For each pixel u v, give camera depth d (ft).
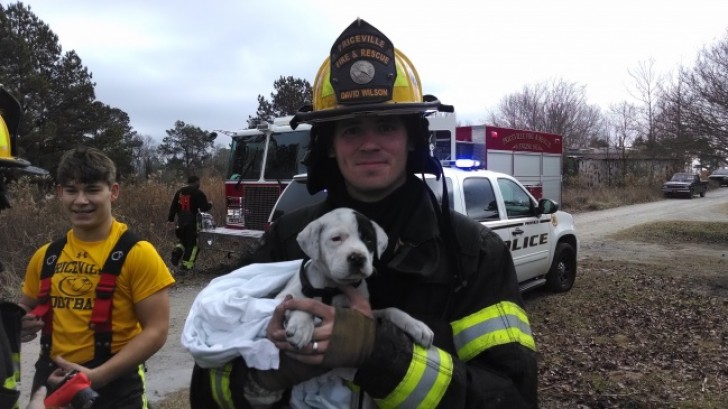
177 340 19.77
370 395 4.63
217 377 4.99
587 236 54.13
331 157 6.02
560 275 26.03
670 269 34.42
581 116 156.97
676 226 58.54
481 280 5.31
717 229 55.52
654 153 79.20
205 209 31.60
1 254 28.09
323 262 4.96
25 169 6.75
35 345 18.43
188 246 31.12
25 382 15.24
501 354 5.02
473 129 42.42
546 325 21.09
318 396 4.69
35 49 93.04
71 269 7.70
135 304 7.70
